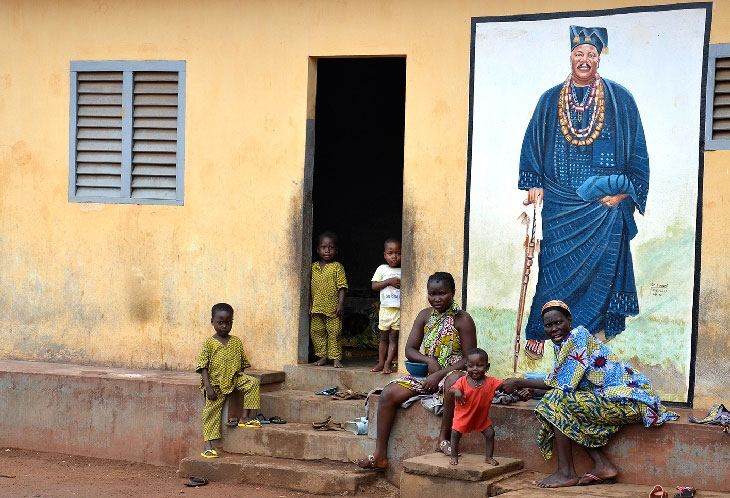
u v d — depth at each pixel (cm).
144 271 818
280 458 711
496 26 713
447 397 634
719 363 645
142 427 759
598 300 680
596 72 684
